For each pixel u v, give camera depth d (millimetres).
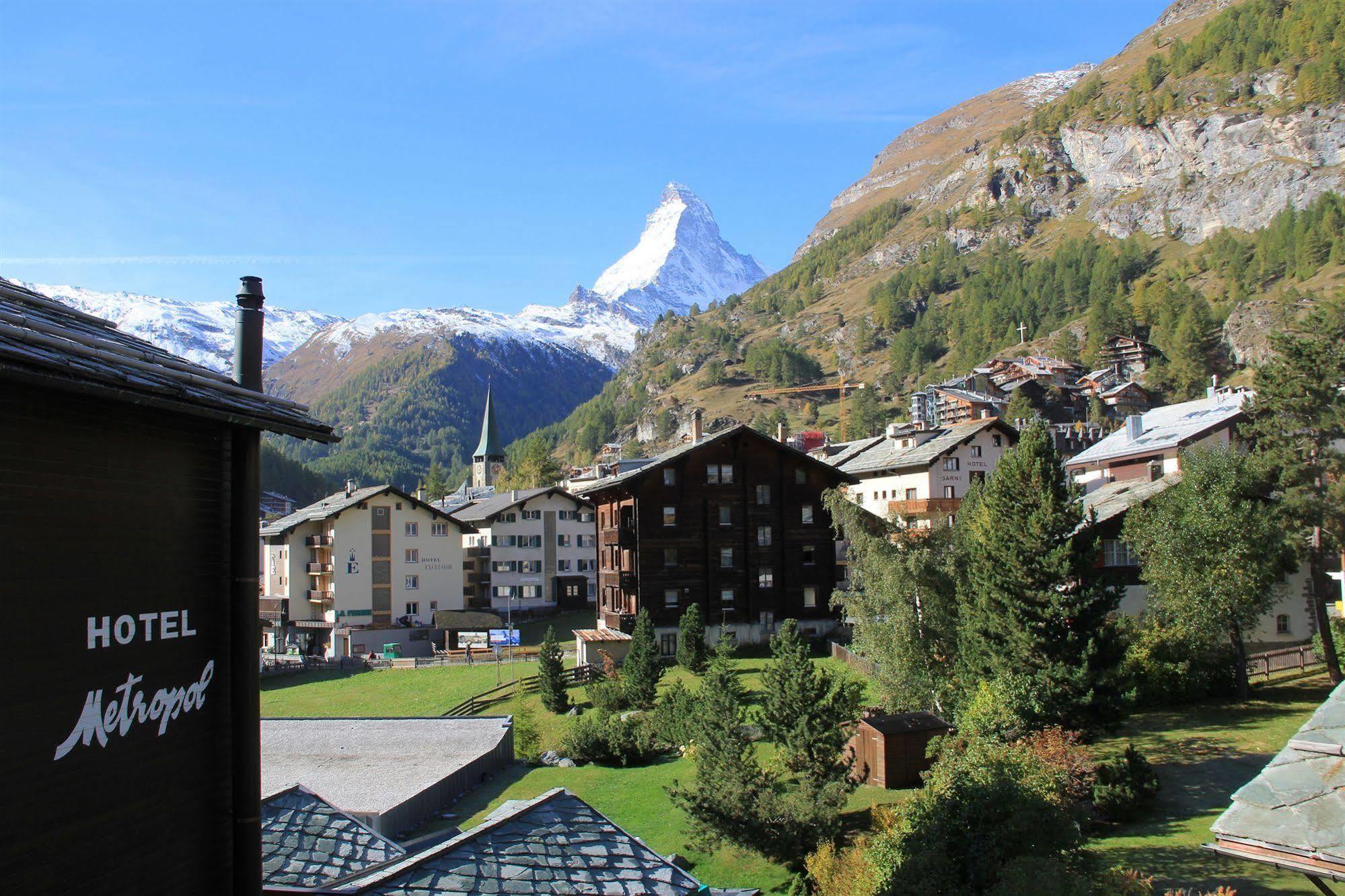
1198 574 43656
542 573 109750
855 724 37469
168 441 11398
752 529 72875
